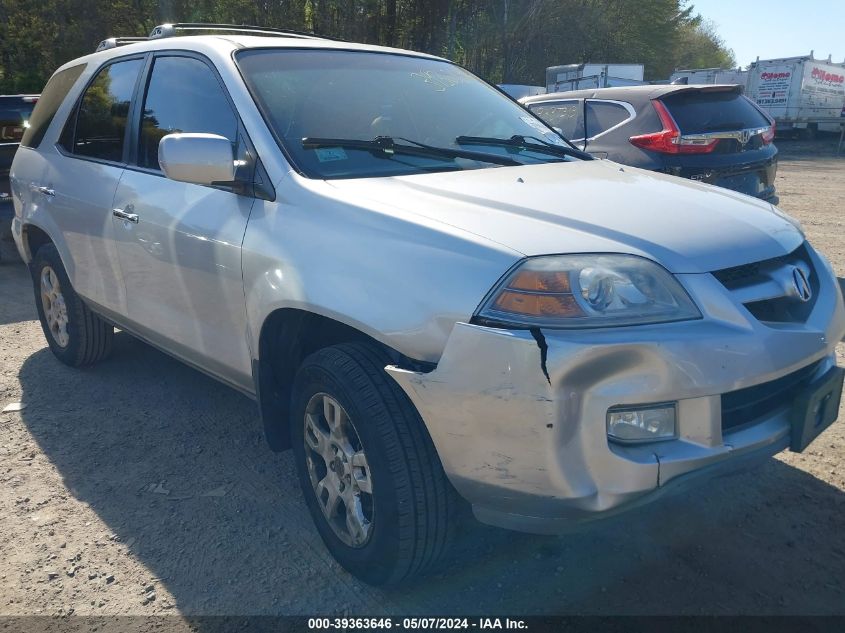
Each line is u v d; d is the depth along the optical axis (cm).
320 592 269
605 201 265
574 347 207
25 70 2742
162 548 296
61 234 436
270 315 278
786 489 327
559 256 222
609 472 216
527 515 225
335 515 277
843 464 348
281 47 351
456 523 249
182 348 354
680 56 6128
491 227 237
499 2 3309
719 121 671
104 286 407
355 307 243
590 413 212
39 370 492
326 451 274
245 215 296
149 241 351
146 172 368
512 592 265
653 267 226
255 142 302
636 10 4216
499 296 218
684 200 276
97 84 433
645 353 214
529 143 360
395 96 354
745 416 244
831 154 2455
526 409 210
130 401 439
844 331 277
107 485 346
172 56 371
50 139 466
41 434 398
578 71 2434
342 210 264
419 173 301
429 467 239
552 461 212
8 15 2697
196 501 331
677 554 284
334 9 2706
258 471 357
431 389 226
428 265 233
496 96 402
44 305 494
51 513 322
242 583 274
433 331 226
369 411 241
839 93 3191
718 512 312
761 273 250
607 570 276
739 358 225
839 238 915
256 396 311
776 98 3003
